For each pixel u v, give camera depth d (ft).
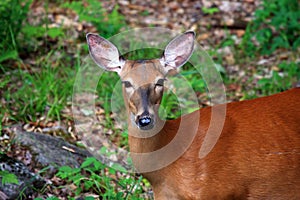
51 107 37.50
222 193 26.89
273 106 28.12
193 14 53.31
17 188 31.07
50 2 51.52
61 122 37.11
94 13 47.34
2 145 34.22
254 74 44.19
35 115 37.35
